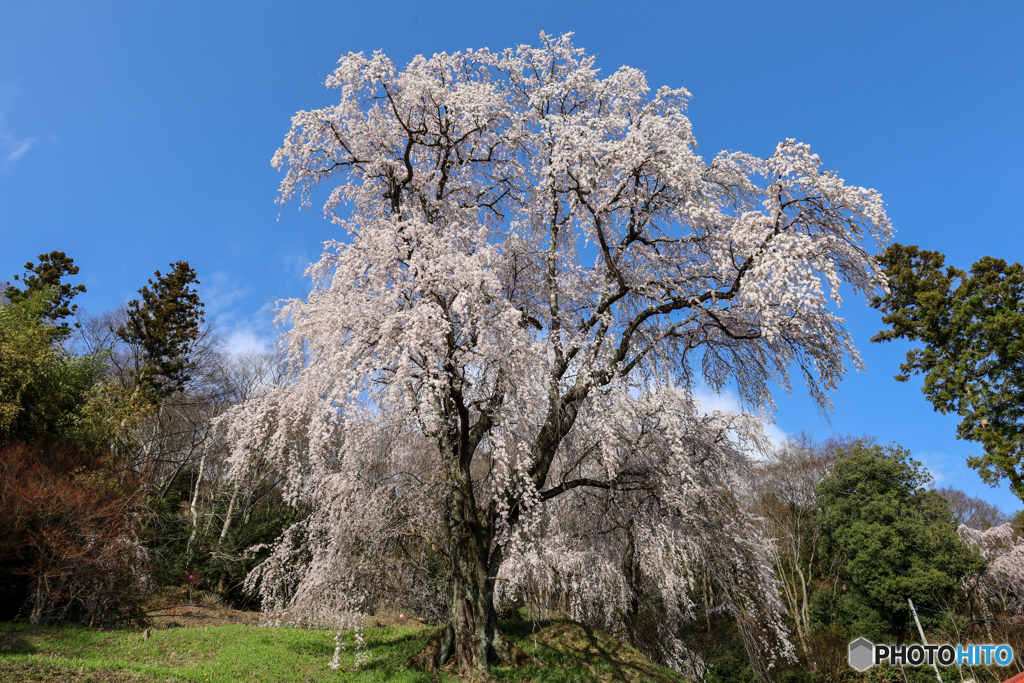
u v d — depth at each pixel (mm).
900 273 19125
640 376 11195
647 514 10891
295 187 11219
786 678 14055
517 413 9680
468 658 9297
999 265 17250
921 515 24484
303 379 8727
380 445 10219
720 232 9375
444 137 11195
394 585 10711
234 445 9609
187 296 26734
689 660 12594
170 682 7770
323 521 9828
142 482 16297
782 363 9750
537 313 12156
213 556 18000
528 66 12266
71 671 7512
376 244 8852
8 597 11836
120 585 13242
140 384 24141
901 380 18969
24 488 11836
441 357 8227
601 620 12805
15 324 15977
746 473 13094
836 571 27375
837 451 29438
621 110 11508
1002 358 16625
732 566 11289
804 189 8805
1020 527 20781
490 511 10430
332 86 10664
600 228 10125
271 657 9992
